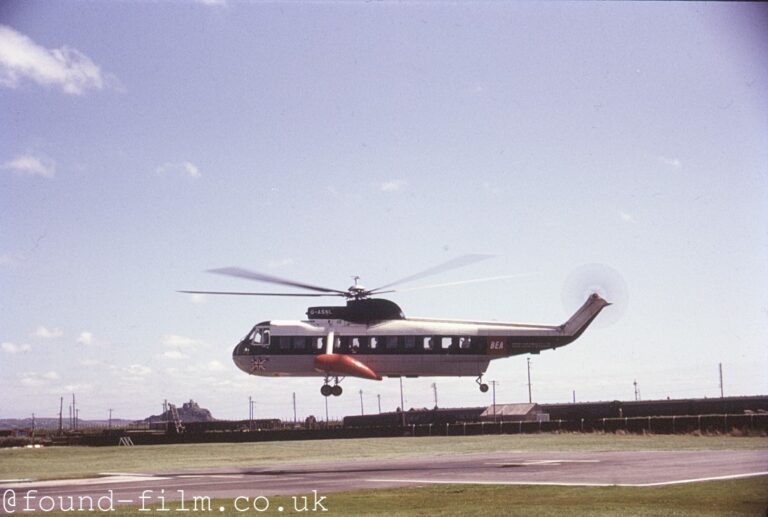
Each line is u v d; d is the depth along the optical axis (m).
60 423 113.12
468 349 50.25
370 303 50.44
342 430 73.69
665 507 18.91
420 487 25.31
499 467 33.03
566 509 18.89
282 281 46.38
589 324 52.06
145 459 51.38
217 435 72.75
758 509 18.36
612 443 52.00
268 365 49.69
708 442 50.22
